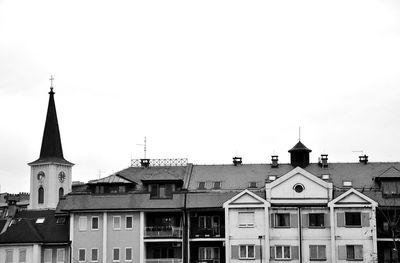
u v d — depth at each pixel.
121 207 105.75
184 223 105.12
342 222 101.81
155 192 108.00
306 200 102.88
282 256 102.19
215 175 111.38
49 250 106.75
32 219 113.06
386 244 102.81
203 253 105.56
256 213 102.75
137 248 105.06
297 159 112.56
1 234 107.31
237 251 102.31
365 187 106.19
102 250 105.56
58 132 181.38
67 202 107.50
